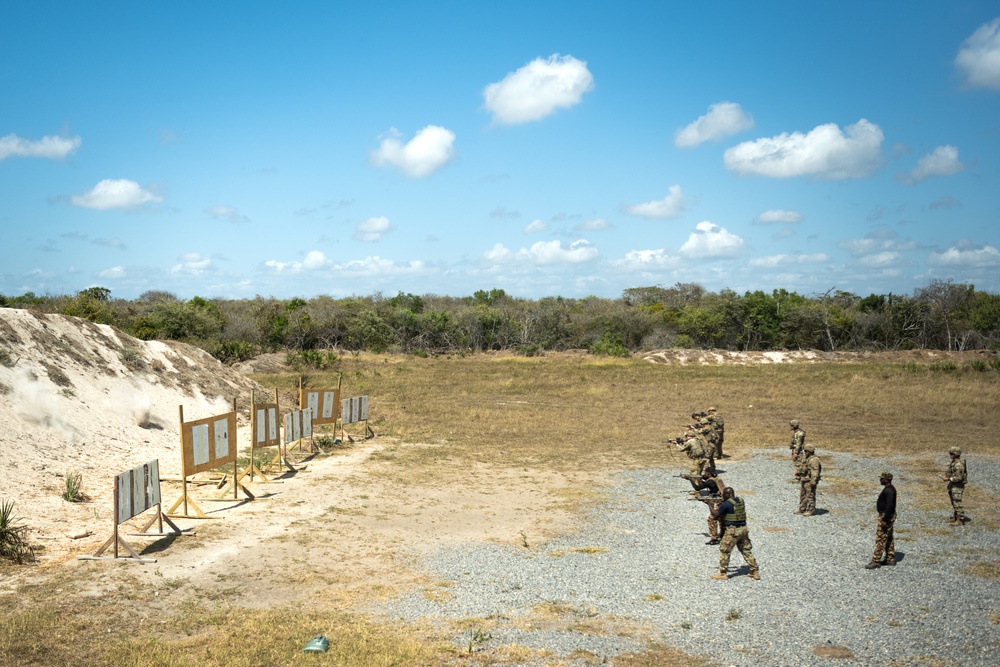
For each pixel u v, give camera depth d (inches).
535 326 3026.6
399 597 422.9
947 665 329.4
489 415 1200.8
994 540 538.0
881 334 2810.0
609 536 559.8
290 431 818.8
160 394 990.4
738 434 1047.6
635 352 2527.1
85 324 1011.3
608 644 356.8
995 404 1285.7
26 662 321.4
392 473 778.2
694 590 435.5
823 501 671.8
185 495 588.4
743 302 2906.0
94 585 425.1
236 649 340.2
